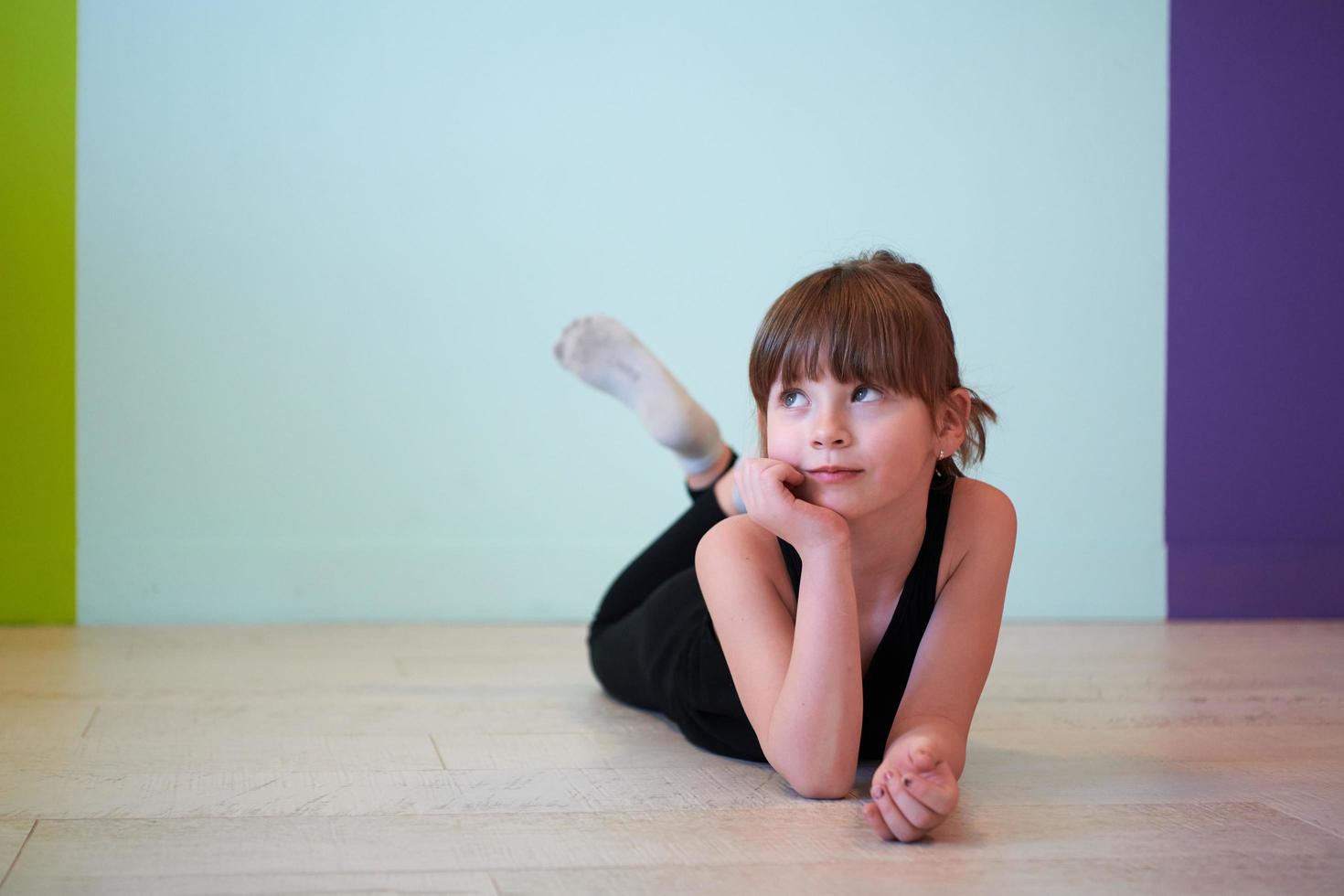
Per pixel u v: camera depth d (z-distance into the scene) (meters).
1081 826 1.00
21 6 2.52
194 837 0.96
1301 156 2.95
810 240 2.84
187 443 2.60
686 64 2.79
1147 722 1.50
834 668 1.04
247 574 2.61
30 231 2.54
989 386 2.88
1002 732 1.43
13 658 2.02
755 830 0.99
